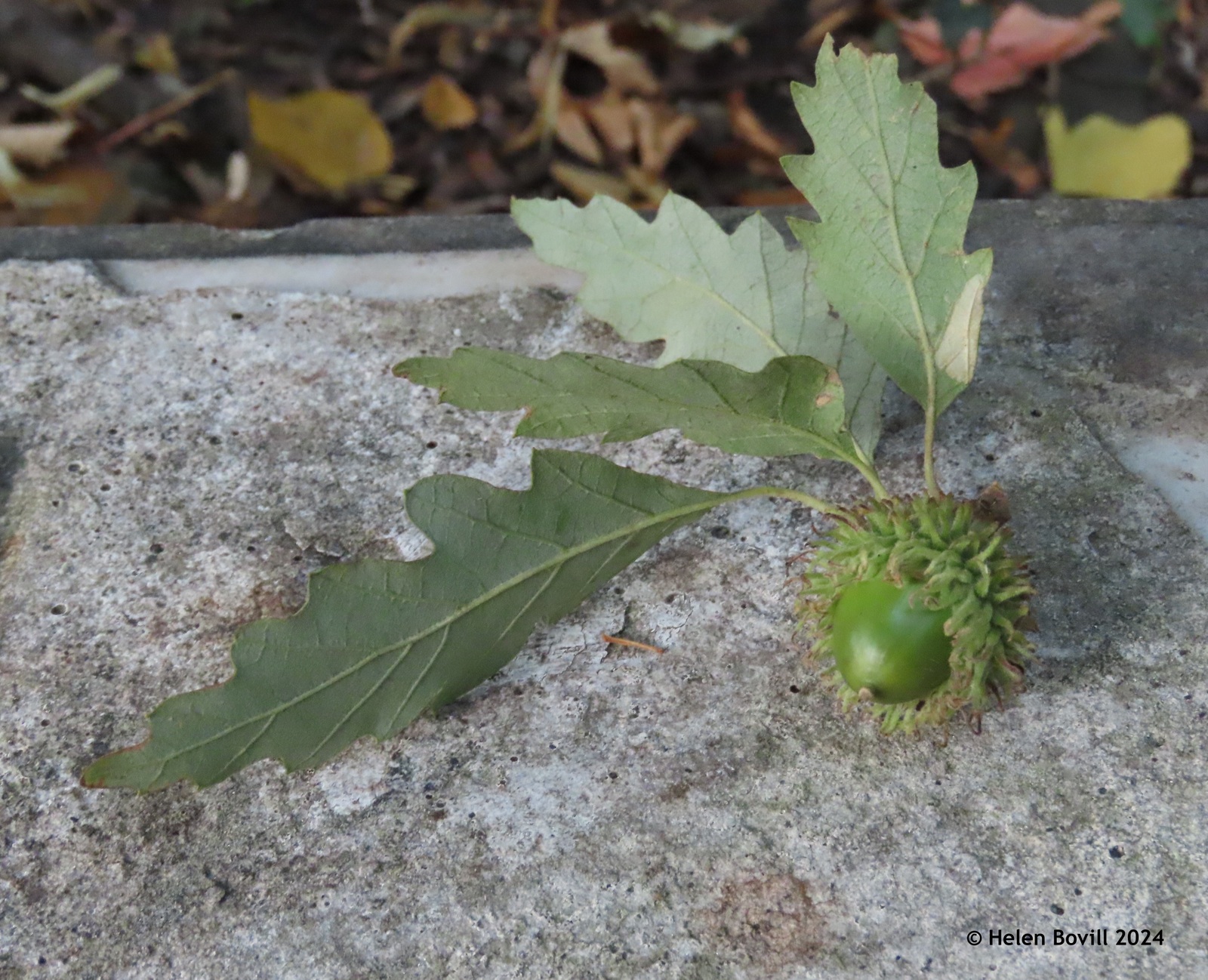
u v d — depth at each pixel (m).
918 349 0.34
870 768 0.33
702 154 0.56
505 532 0.33
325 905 0.32
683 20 0.60
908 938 0.31
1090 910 0.31
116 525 0.36
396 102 0.58
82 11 0.60
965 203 0.33
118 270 0.41
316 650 0.32
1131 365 0.37
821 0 0.61
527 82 0.59
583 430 0.32
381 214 0.55
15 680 0.35
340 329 0.39
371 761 0.34
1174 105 0.56
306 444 0.37
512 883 0.32
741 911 0.32
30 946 0.32
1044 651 0.34
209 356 0.39
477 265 0.41
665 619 0.35
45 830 0.33
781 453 0.33
